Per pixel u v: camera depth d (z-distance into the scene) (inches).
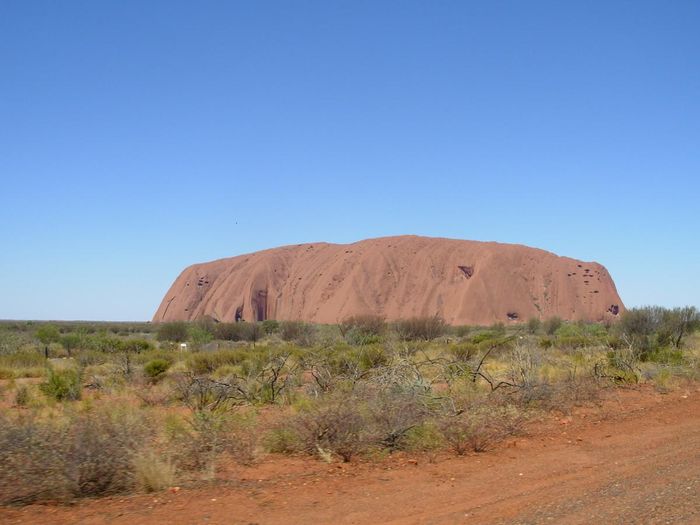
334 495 325.7
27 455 326.3
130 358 1239.5
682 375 855.7
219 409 595.5
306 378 831.7
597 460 402.3
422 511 297.3
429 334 2196.1
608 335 1473.9
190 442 407.2
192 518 287.1
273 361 868.6
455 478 362.0
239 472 382.6
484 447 446.6
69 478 319.0
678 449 423.2
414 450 437.1
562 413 595.8
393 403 469.7
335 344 1380.4
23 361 1327.5
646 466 374.9
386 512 296.7
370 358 836.6
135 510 299.6
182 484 346.6
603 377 800.3
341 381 692.1
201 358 1128.8
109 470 332.8
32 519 287.6
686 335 1457.9
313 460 416.5
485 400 574.9
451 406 523.5
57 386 770.2
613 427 526.0
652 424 534.9
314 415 454.6
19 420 368.8
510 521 275.3
